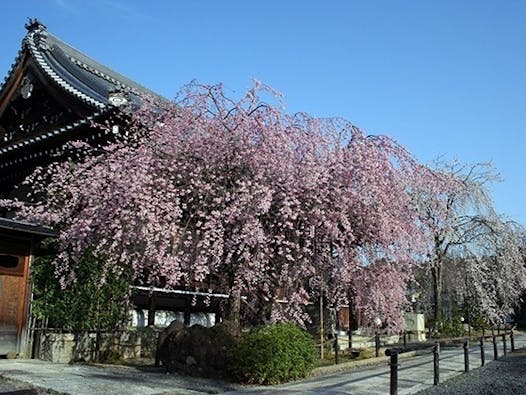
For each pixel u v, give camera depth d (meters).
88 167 14.35
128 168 12.56
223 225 12.53
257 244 12.51
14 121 23.47
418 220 15.39
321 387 10.88
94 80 23.77
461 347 24.53
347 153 13.73
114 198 12.22
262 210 12.05
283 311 13.48
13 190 21.62
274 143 12.65
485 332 33.31
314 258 13.77
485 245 26.44
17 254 13.37
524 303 39.62
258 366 10.99
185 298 18.72
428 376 13.45
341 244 13.85
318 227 13.37
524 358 18.95
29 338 13.35
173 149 13.14
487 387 11.96
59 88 20.20
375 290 14.37
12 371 11.00
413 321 26.45
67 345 13.33
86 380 10.39
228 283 14.02
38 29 22.34
